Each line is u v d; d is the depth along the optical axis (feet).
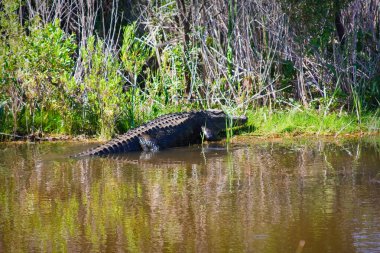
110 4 129.49
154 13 118.62
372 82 110.73
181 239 51.96
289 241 50.88
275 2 111.65
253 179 71.36
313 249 49.08
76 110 102.32
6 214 59.67
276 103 110.32
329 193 64.64
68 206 61.98
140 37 122.93
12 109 100.17
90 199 64.34
